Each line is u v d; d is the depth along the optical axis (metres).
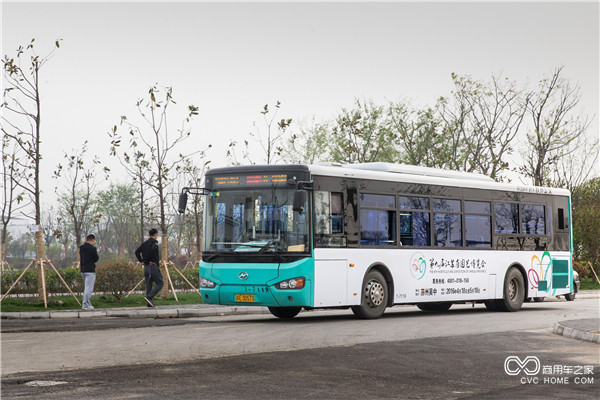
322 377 9.55
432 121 39.69
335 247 17.12
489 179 21.75
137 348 12.22
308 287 16.50
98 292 25.02
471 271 20.41
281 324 16.77
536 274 22.39
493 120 38.25
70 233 48.56
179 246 42.50
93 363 10.55
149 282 21.59
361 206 17.83
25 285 25.62
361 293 17.75
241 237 16.97
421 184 19.31
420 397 8.41
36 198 22.44
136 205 46.38
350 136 38.38
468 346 12.83
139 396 8.19
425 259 19.20
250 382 9.12
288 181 16.55
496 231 21.28
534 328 16.39
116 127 23.45
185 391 8.49
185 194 17.45
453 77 38.81
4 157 26.64
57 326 16.12
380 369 10.26
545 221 22.91
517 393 8.74
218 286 17.03
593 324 15.43
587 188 41.84
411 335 14.50
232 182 17.23
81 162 29.14
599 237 40.00
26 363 10.55
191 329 15.45
